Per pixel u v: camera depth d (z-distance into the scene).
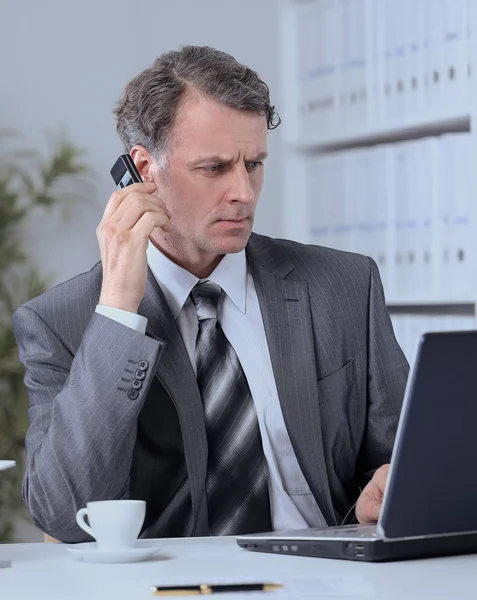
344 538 1.27
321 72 3.58
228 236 1.74
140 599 1.05
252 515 1.75
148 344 1.59
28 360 1.79
